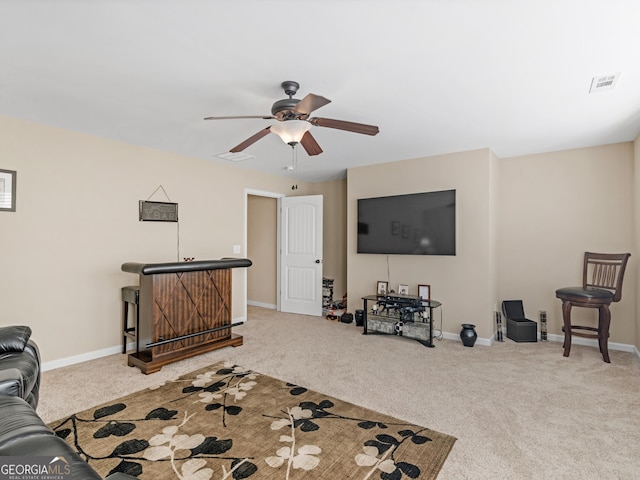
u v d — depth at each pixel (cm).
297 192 605
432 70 220
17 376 163
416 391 271
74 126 322
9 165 296
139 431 212
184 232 432
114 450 192
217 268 364
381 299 430
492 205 408
